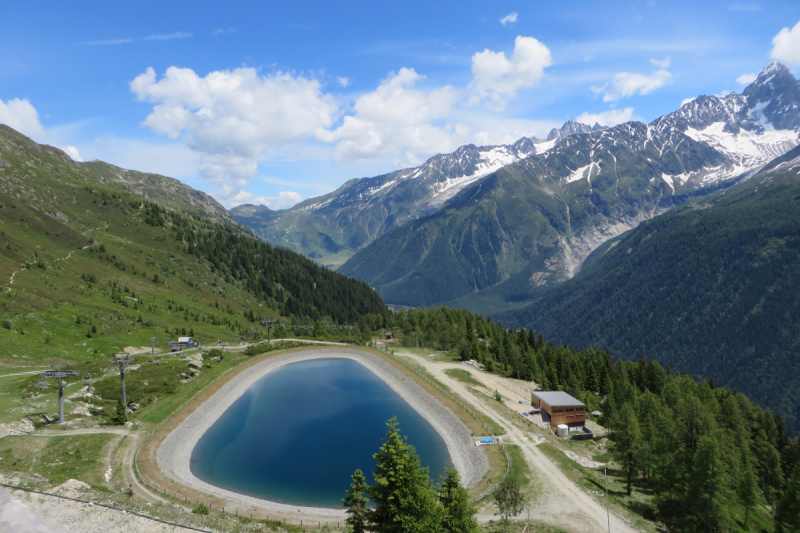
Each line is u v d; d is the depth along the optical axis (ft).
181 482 268.00
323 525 223.51
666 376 577.84
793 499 265.95
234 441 362.33
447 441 352.08
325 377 554.46
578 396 473.67
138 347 565.94
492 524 216.33
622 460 271.69
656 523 230.89
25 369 418.72
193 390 441.27
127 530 184.65
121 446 295.48
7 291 562.25
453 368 549.95
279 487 288.10
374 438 373.40
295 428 394.73
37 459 255.29
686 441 316.19
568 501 241.96
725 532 229.25
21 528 65.72
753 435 441.68
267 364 591.78
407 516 179.93
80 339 525.75
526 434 344.69
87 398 365.40
